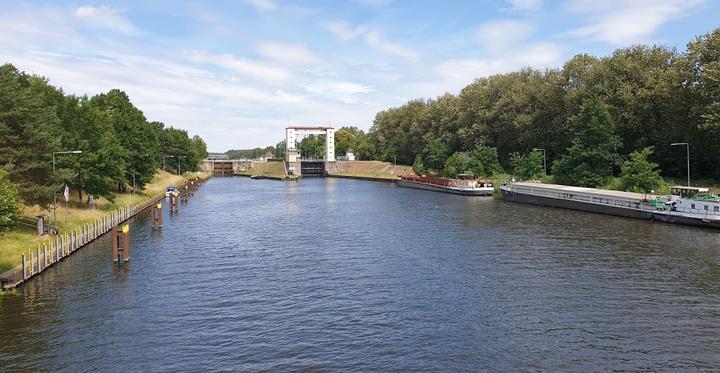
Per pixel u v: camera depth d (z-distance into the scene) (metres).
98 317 36.22
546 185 106.44
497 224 74.69
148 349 30.83
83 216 72.38
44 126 62.22
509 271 47.09
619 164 103.06
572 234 64.81
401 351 30.17
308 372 27.70
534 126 134.38
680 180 101.19
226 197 133.25
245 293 41.78
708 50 92.25
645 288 40.94
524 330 33.03
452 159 158.00
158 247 61.19
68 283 44.69
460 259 52.28
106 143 84.69
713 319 34.16
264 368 28.19
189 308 38.09
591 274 45.31
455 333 32.75
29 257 48.44
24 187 59.44
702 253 52.09
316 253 57.03
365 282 44.66
